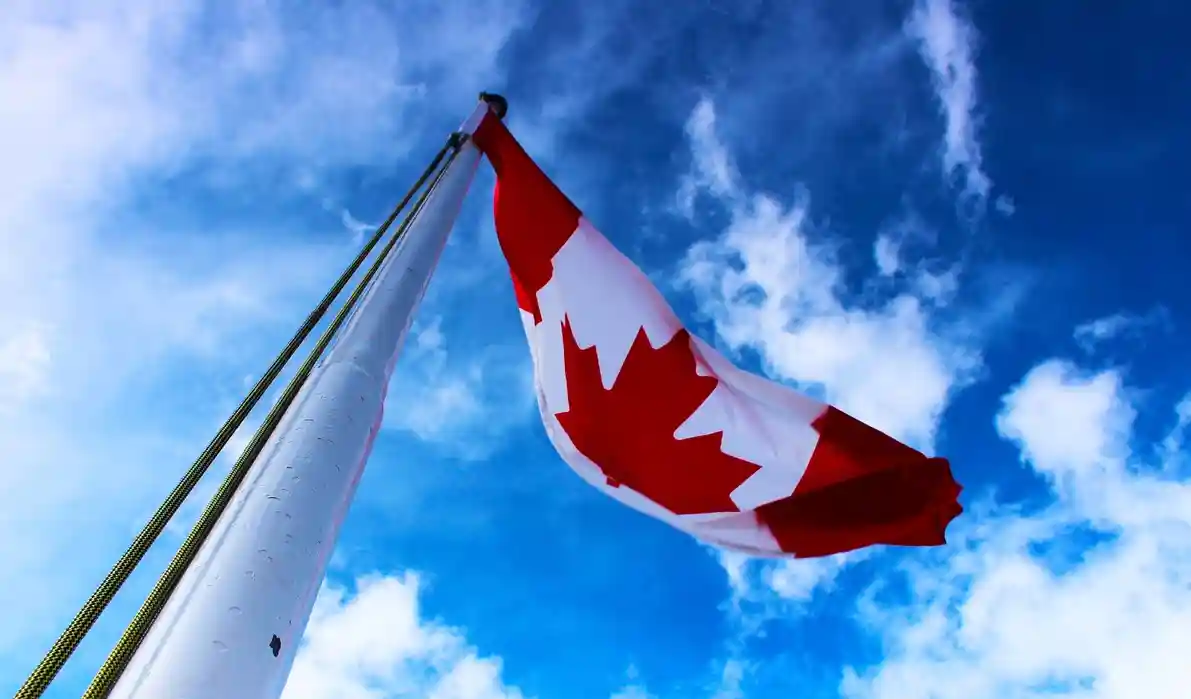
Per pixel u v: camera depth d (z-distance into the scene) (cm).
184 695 202
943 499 520
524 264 643
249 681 217
